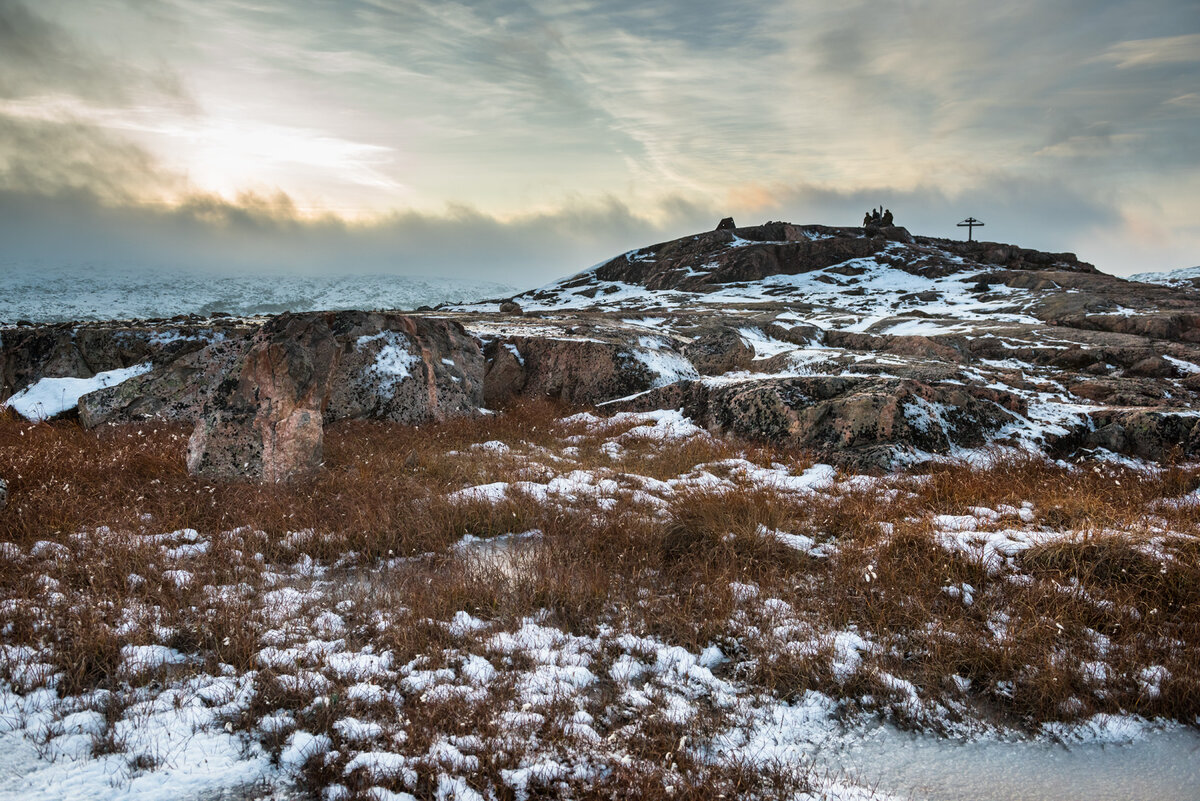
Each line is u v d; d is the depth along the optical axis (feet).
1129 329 104.37
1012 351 91.20
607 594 20.38
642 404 54.03
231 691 14.69
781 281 194.49
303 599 19.56
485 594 19.75
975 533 25.30
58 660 15.31
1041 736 14.73
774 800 12.27
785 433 42.86
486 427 49.24
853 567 22.04
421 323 55.62
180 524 25.50
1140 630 18.47
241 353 33.19
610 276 241.14
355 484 30.50
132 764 12.42
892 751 14.12
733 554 22.90
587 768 12.80
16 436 38.63
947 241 236.84
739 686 16.15
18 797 11.32
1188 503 30.55
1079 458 42.04
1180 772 13.64
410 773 12.28
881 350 93.97
